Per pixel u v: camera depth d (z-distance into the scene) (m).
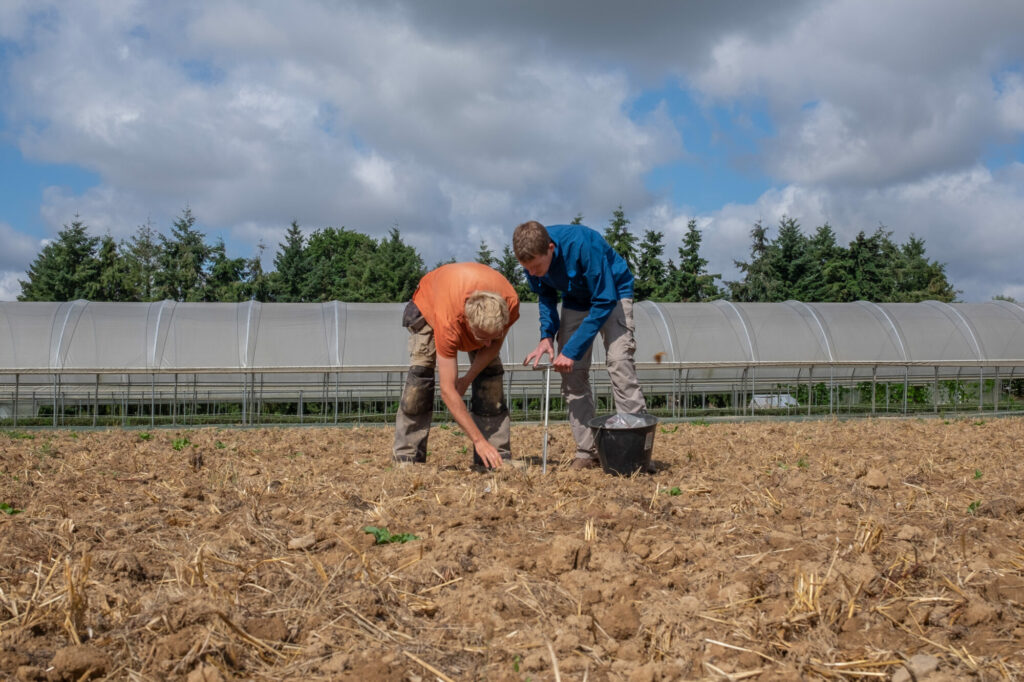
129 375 15.24
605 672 2.35
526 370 16.22
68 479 5.77
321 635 2.60
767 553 3.38
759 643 2.49
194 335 15.50
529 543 3.60
